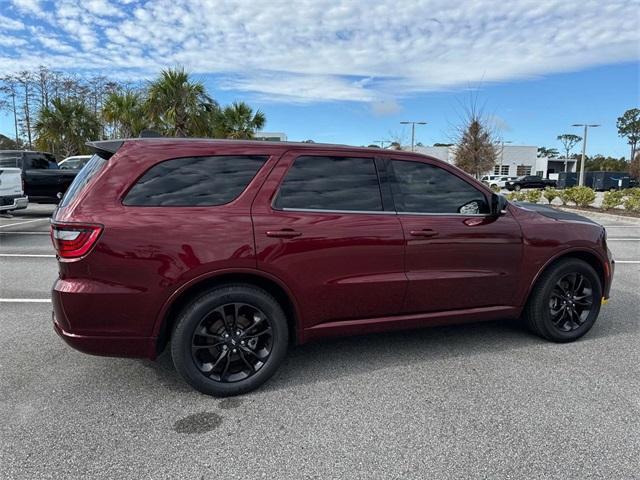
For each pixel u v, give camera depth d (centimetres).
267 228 303
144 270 283
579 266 401
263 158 317
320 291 322
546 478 228
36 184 1322
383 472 233
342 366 357
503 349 391
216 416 285
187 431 268
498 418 282
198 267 290
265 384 326
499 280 377
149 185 292
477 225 364
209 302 298
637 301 538
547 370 350
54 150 2527
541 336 409
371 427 272
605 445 255
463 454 247
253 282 314
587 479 227
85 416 282
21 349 385
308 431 268
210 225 293
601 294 420
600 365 359
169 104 1808
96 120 2572
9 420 277
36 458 241
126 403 299
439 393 313
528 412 289
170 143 304
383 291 338
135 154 296
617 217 1554
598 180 4662
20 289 578
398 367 355
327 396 310
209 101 1895
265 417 283
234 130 2211
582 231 403
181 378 334
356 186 335
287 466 237
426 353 382
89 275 279
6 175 1153
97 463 238
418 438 261
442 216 355
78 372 343
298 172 322
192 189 299
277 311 315
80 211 280
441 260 354
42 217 1358
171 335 303
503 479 227
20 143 4103
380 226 333
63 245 279
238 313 310
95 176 291
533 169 6444
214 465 237
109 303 281
